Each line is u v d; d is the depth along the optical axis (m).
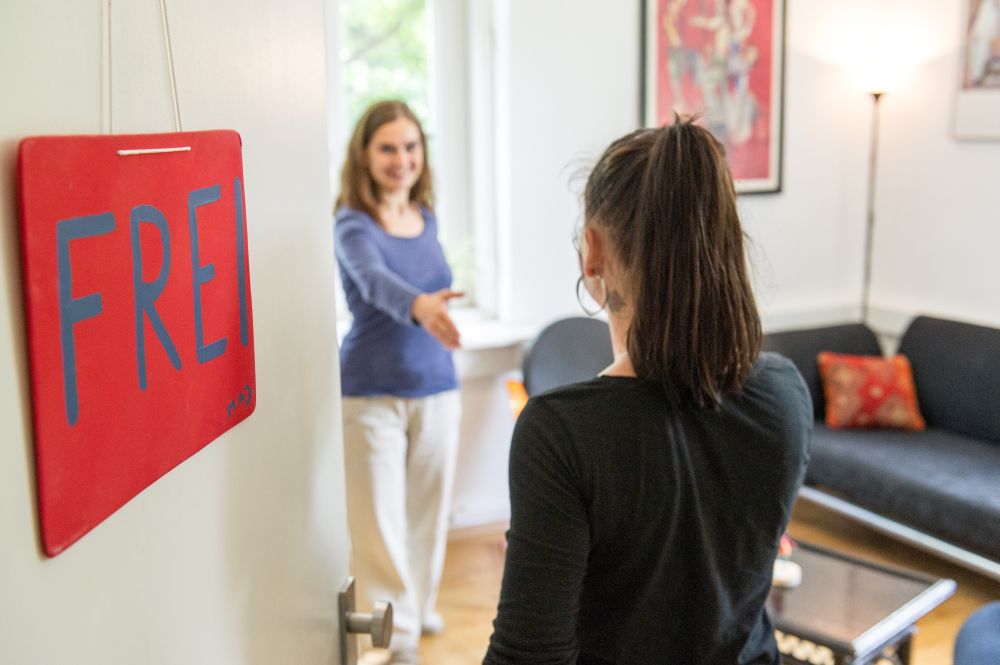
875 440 3.58
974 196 3.92
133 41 0.59
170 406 0.63
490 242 3.79
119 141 0.55
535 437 0.97
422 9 3.59
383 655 2.79
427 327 2.51
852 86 4.30
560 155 3.73
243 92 0.76
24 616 0.48
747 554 1.04
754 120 4.09
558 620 0.95
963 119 3.91
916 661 2.84
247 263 0.75
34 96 0.49
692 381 0.98
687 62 3.89
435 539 2.96
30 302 0.48
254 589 0.79
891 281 4.37
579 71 3.70
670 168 0.98
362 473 2.74
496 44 3.61
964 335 3.71
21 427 0.48
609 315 1.09
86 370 0.53
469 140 3.75
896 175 4.29
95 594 0.55
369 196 2.75
